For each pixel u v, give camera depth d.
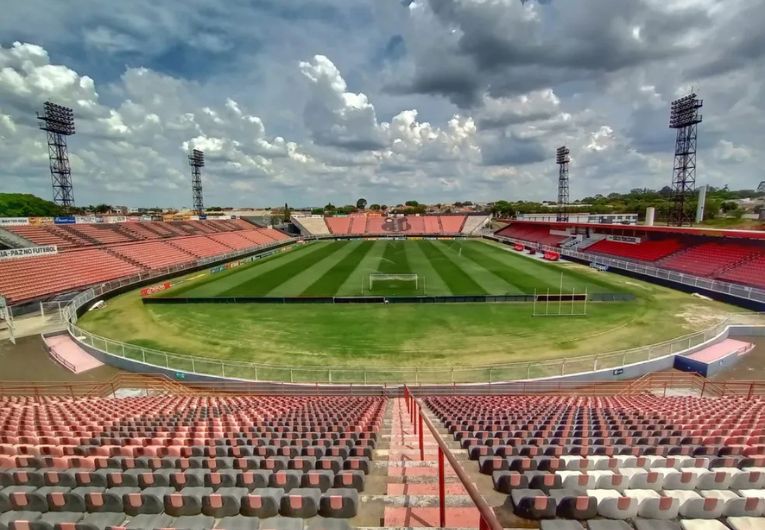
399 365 22.00
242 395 18.88
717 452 8.19
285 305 34.94
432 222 119.38
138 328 28.97
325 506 5.74
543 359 22.45
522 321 29.38
